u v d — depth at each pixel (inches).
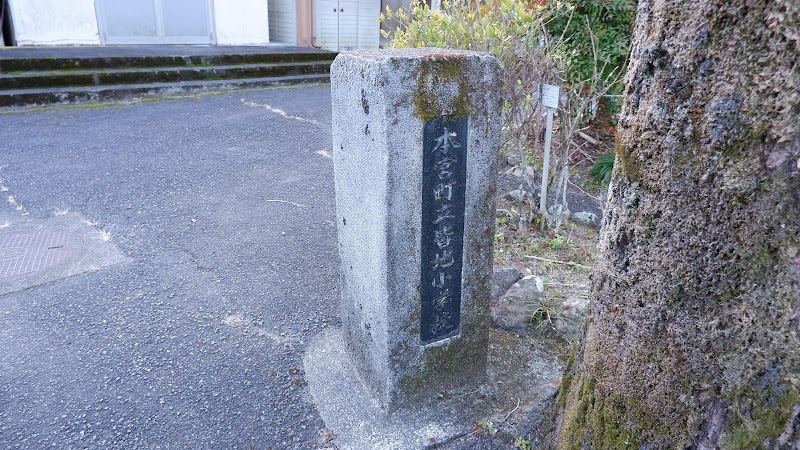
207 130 264.7
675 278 50.7
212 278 138.8
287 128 272.8
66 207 176.2
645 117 52.5
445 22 153.1
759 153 42.9
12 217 168.2
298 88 372.8
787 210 42.0
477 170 81.8
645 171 53.0
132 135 252.5
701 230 47.8
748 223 44.4
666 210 50.9
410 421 90.2
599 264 61.9
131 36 403.5
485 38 144.3
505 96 151.1
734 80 43.8
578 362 69.9
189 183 199.8
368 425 89.5
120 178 201.5
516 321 116.3
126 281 135.9
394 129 71.9
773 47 41.0
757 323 44.9
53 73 306.2
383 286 81.1
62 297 128.4
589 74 216.7
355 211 85.3
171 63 351.6
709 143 46.2
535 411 86.8
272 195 191.6
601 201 181.5
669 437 53.4
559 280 134.4
